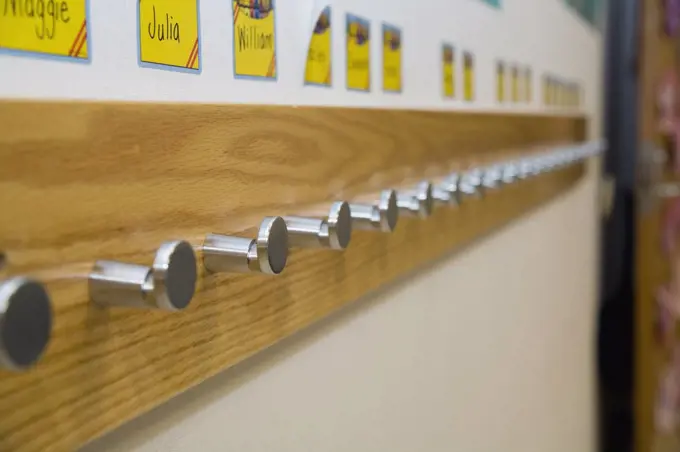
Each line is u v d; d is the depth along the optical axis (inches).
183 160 11.4
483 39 29.4
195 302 12.0
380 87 20.0
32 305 7.5
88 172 9.6
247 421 15.3
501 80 32.4
